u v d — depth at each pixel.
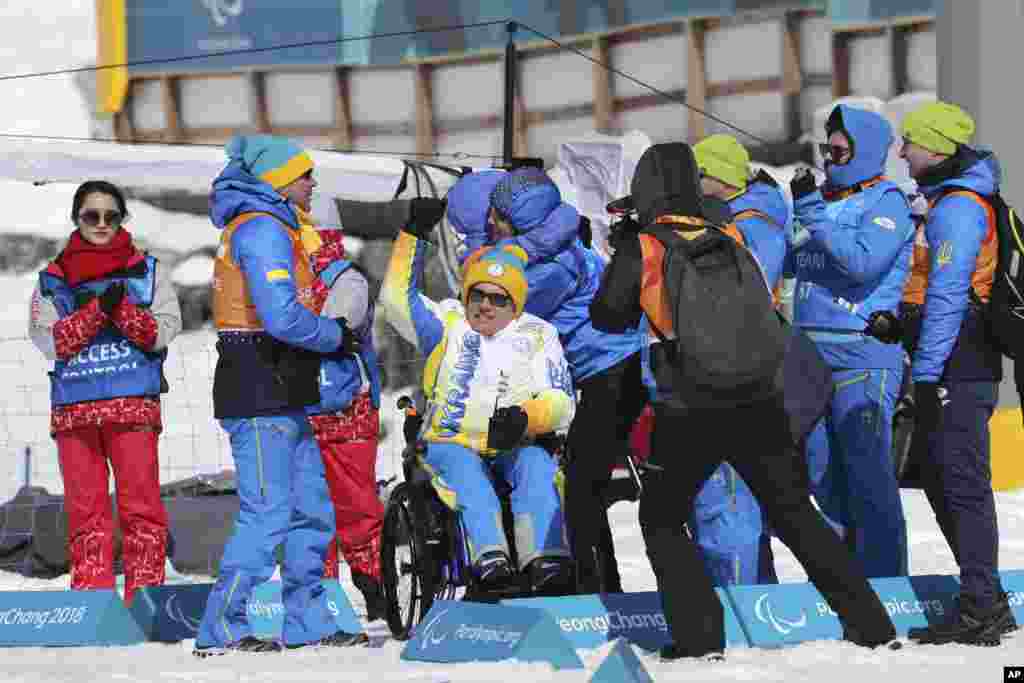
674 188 15.92
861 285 18.61
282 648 17.59
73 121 63.62
